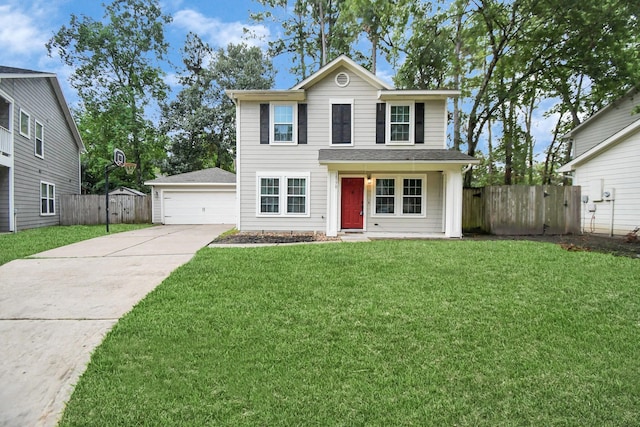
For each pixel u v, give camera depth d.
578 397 2.26
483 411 2.13
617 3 11.91
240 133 11.66
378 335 3.15
